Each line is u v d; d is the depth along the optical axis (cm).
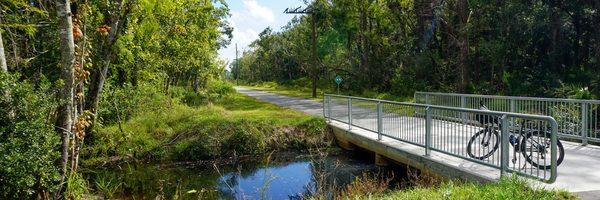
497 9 2658
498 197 533
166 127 1561
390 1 3331
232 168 1313
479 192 564
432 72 3100
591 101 933
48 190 769
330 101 1628
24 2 1096
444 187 644
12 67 1202
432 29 3256
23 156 694
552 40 2491
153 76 1891
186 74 3189
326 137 1550
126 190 1070
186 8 2261
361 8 3522
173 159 1407
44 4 1177
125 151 1388
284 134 1556
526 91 2423
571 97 2002
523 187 569
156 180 1176
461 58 2536
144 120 1577
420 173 914
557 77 2334
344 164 1238
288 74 8181
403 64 3409
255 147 1489
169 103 1902
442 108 816
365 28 3769
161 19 1855
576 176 675
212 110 1878
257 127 1570
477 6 2722
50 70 1377
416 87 3050
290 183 1069
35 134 715
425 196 603
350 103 1404
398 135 1027
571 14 2453
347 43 4672
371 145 1165
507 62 2714
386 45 3719
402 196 629
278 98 3425
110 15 1253
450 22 2916
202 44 2608
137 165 1350
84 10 946
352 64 4381
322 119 1636
